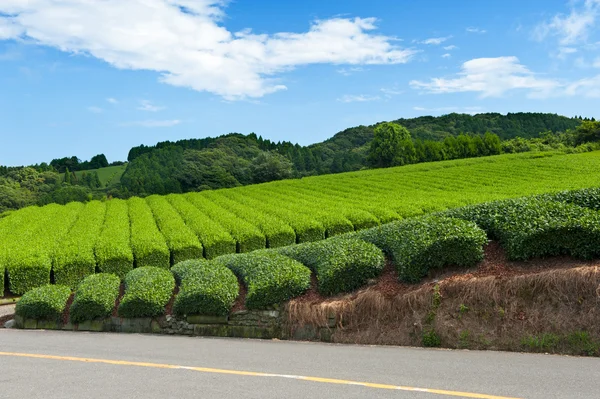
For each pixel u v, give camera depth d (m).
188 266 16.17
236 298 13.29
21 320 14.73
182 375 7.47
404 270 11.63
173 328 13.23
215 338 12.34
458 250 11.31
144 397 6.28
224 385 6.77
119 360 8.87
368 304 11.25
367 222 26.33
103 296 14.09
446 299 10.42
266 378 7.13
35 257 21.41
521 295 9.80
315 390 6.38
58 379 7.43
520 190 33.16
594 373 7.07
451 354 8.99
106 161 134.75
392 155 84.56
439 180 42.03
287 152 118.25
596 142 75.56
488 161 54.66
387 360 8.45
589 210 11.45
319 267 13.11
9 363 8.83
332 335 11.39
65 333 13.48
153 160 100.38
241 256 16.14
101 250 22.81
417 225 13.23
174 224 29.06
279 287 12.43
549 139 89.00
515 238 10.91
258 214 30.62
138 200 43.22
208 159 93.19
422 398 5.88
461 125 137.00
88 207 39.81
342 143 133.62
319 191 41.44
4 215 45.34
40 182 87.00
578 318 9.05
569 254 10.66
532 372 7.19
